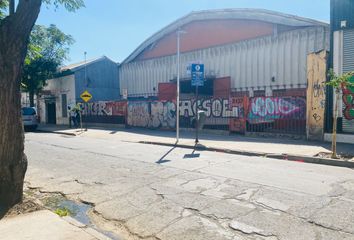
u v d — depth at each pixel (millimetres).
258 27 20547
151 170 8016
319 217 4664
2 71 4926
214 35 23000
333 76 9578
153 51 26984
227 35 22234
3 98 4996
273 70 19094
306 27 18047
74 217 5145
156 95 26578
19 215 4875
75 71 27844
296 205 5176
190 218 4809
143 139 15352
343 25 12109
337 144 11688
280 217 4711
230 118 16266
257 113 15125
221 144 12516
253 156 10242
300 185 6367
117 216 5090
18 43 5039
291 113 13938
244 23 21281
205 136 15727
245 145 12086
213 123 17219
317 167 8359
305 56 17781
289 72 18406
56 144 14219
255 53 19953
